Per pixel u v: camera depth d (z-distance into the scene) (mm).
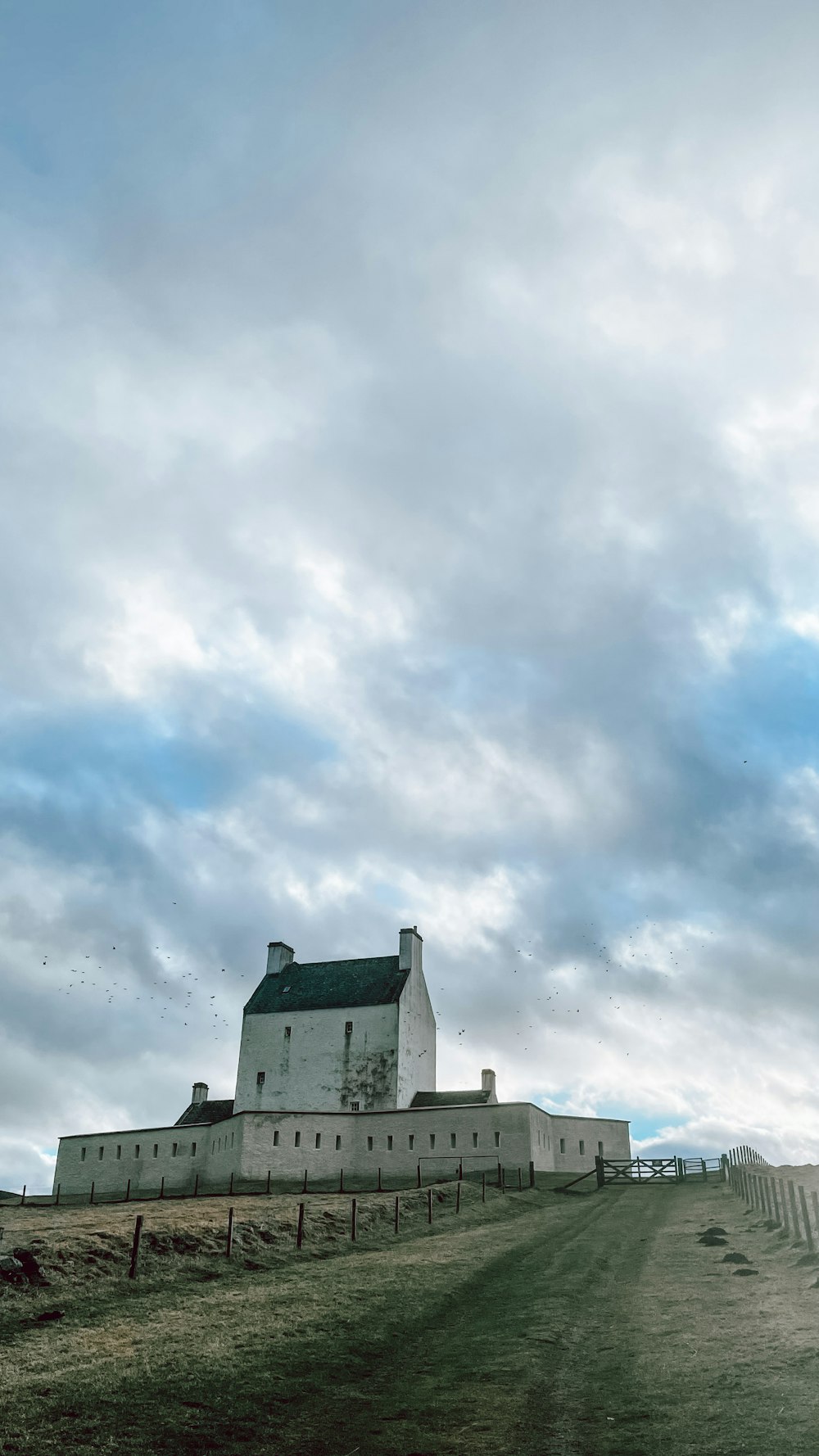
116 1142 79500
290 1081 84438
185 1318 23156
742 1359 17484
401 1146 69938
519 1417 15297
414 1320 22500
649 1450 13516
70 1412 16250
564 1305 23406
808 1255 26031
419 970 90625
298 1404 16500
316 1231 35844
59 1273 26609
